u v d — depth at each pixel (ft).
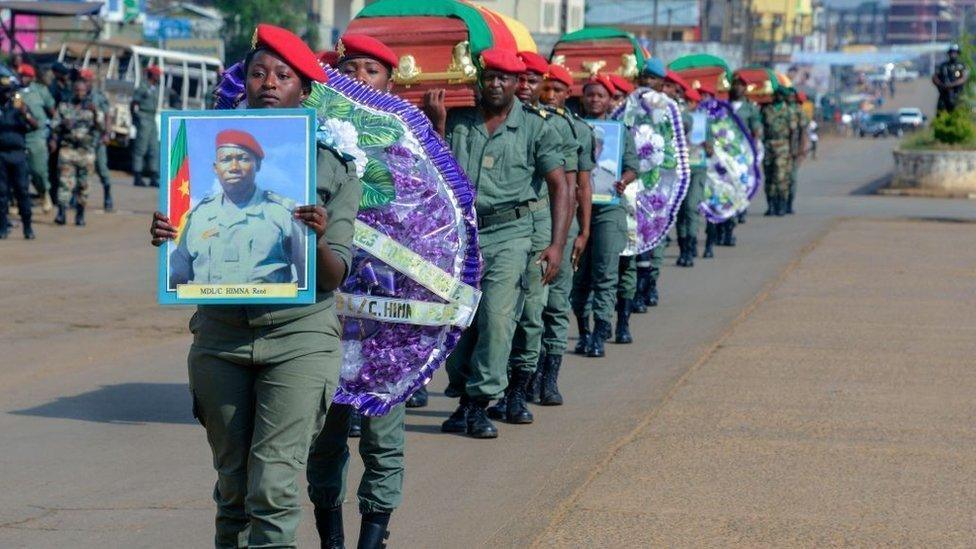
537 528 21.43
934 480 24.39
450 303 20.30
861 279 53.47
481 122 26.86
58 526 21.50
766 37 375.25
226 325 15.49
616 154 36.01
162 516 22.15
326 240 15.69
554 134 27.32
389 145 19.88
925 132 120.26
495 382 27.20
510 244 26.86
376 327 19.99
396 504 19.61
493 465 25.57
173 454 26.27
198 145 15.25
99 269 54.29
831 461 25.68
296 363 15.43
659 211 40.16
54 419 29.14
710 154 56.90
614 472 24.89
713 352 37.83
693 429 28.35
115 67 121.08
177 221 15.24
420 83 26.66
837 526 21.59
